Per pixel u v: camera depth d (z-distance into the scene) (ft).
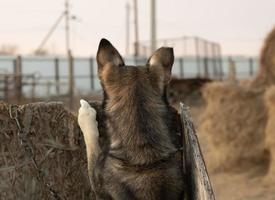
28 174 9.05
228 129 21.83
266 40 24.26
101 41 7.91
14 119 9.04
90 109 8.19
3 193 8.87
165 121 7.57
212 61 85.56
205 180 6.80
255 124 21.59
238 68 93.40
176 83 48.91
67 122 9.37
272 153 19.83
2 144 8.95
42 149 9.18
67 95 46.88
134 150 7.37
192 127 7.41
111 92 7.70
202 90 23.76
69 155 9.34
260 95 21.79
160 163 7.36
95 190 7.84
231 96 21.97
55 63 71.82
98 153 8.05
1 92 40.88
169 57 7.84
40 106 9.22
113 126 7.55
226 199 17.67
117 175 7.41
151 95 7.63
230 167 21.66
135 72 7.76
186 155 7.53
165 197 7.34
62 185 9.25
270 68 24.09
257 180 19.80
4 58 66.44
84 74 73.41
